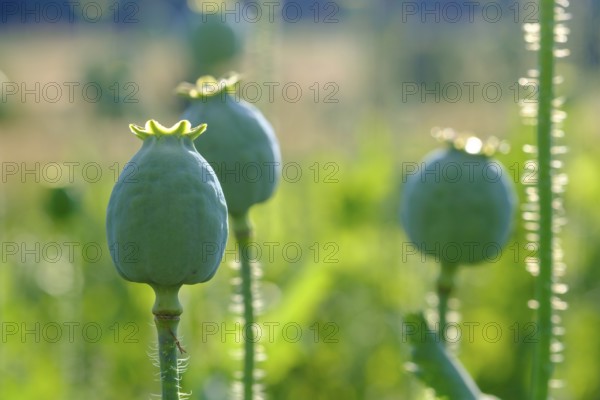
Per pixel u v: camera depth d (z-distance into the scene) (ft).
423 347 16.26
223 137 15.57
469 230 17.53
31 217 38.34
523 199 29.99
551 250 15.17
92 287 30.30
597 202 34.19
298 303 23.67
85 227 31.60
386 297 30.60
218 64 32.63
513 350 28.55
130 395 26.99
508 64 38.14
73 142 38.29
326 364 28.14
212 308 26.35
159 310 11.12
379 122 36.04
